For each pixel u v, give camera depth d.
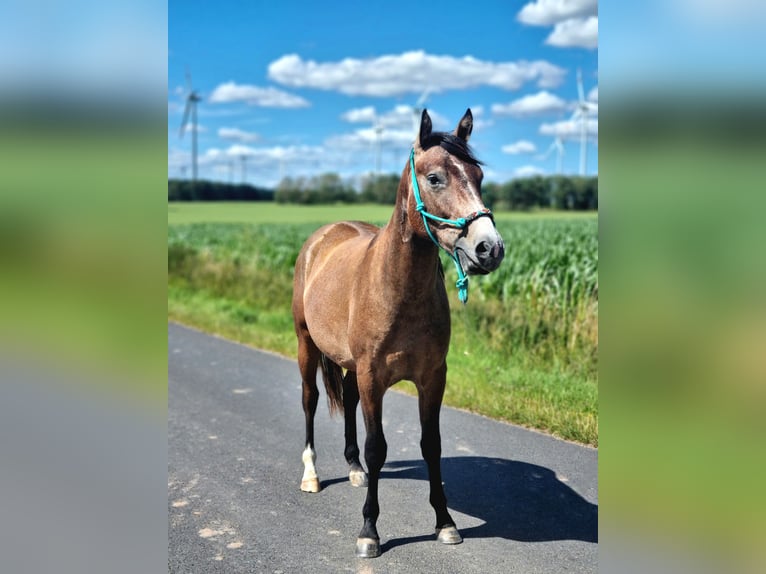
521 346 7.00
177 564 3.26
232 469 4.54
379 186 71.44
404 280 3.17
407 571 3.18
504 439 4.94
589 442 4.79
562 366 6.54
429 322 3.28
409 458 4.72
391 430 5.30
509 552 3.33
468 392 5.85
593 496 3.98
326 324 3.88
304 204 73.00
